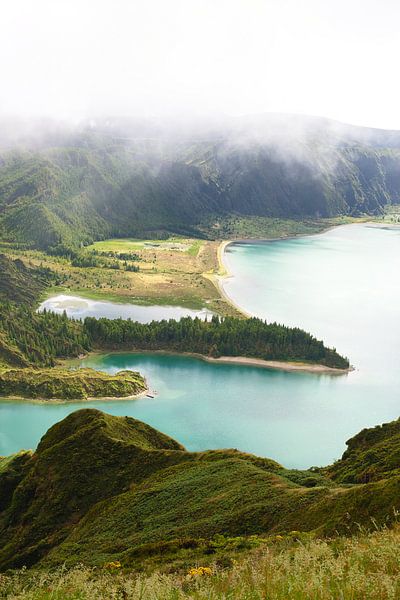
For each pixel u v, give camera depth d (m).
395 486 58.59
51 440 131.75
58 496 112.06
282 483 85.94
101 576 45.78
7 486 124.06
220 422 189.50
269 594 24.20
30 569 82.62
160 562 60.12
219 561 50.22
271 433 180.75
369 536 33.69
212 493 90.19
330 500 66.31
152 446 131.88
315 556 27.30
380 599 21.89
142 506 94.81
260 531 70.00
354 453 124.69
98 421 129.25
